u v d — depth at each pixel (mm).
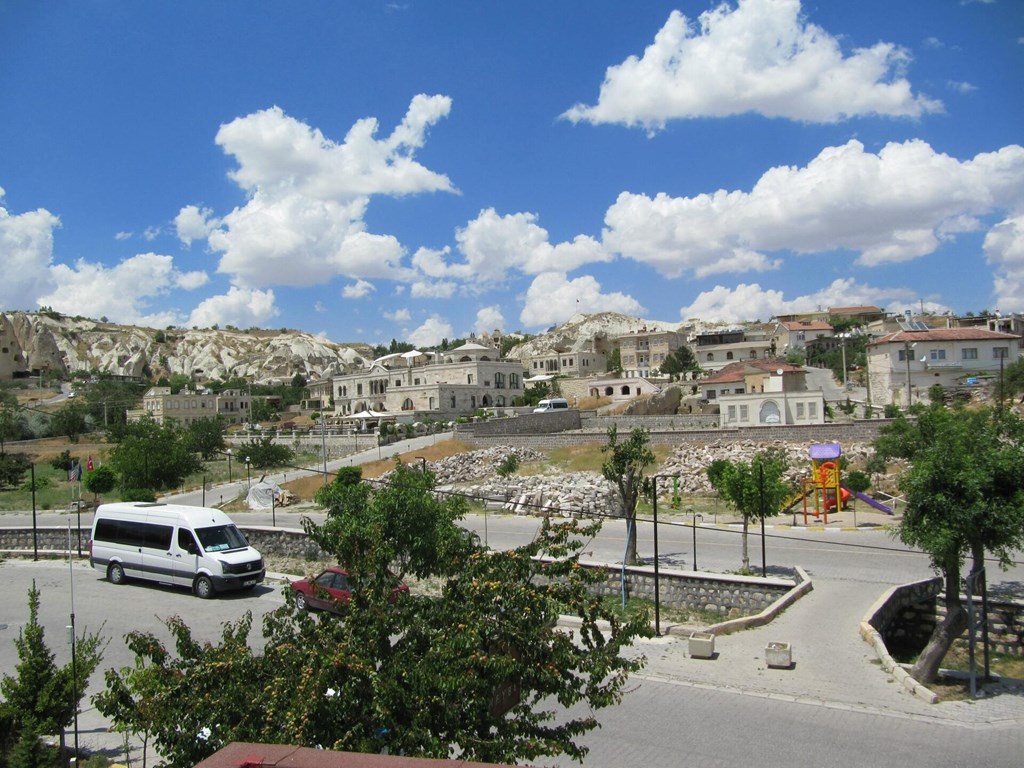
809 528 38688
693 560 31906
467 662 9242
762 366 93250
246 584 28469
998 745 15141
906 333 79875
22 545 40781
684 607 27688
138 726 10219
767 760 14477
